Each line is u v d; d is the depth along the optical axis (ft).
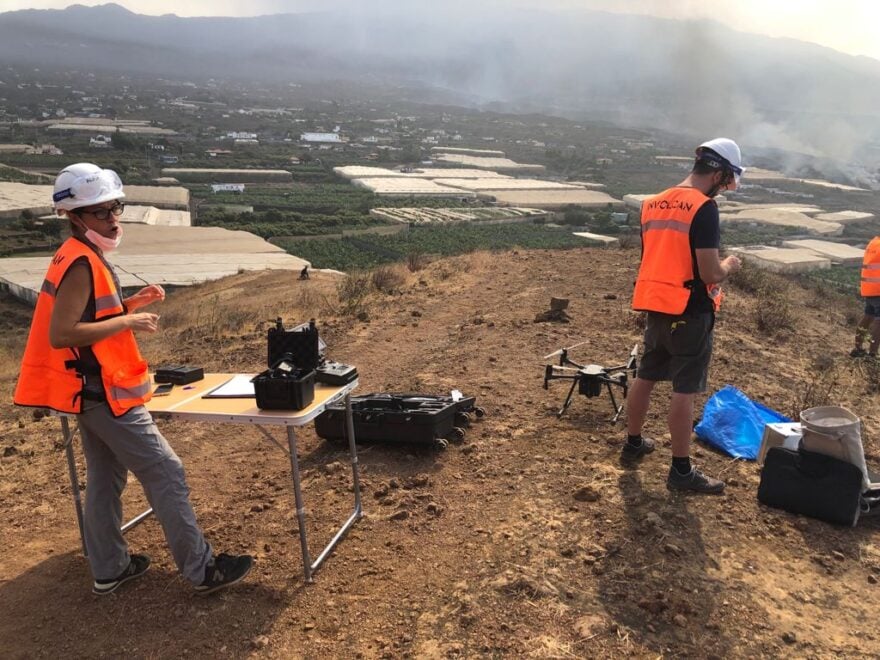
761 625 10.00
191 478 15.89
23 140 560.61
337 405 16.74
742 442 15.99
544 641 9.64
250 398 11.59
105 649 9.95
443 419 16.29
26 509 14.83
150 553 12.51
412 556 11.89
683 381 13.44
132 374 10.26
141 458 10.27
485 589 10.80
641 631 9.85
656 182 595.06
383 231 283.79
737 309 32.12
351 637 9.95
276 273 94.48
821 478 12.80
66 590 11.48
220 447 17.78
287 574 11.55
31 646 10.11
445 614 10.30
